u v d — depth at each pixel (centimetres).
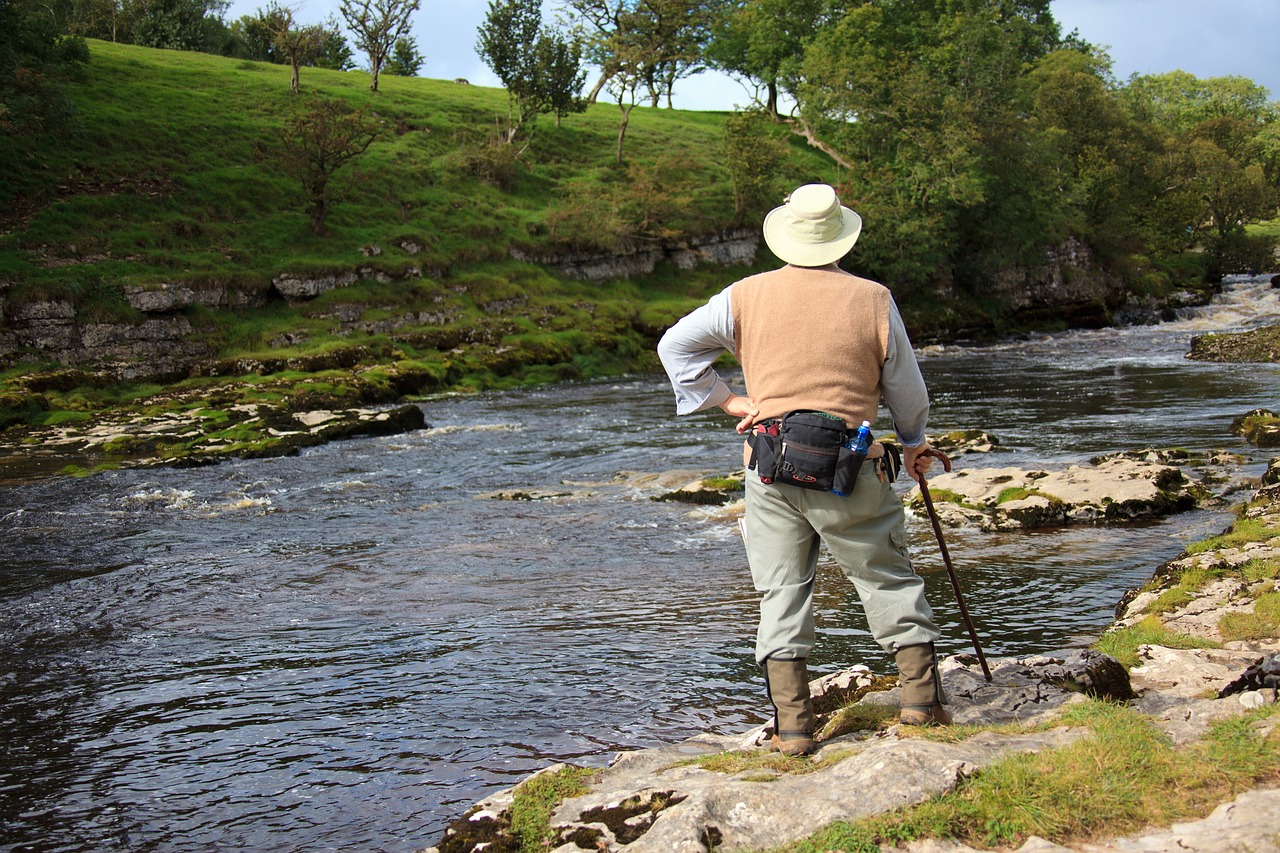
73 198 2784
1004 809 251
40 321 2258
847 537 315
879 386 319
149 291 2458
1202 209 5394
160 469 1388
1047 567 728
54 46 2984
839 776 279
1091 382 2212
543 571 788
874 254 4056
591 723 467
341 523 1018
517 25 4344
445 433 1742
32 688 542
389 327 2816
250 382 2230
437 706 495
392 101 4566
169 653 598
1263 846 219
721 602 676
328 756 438
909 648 321
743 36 6316
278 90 4191
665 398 2320
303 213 3186
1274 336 2541
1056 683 354
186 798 400
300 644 607
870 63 4359
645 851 258
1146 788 255
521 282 3372
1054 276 4397
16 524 1035
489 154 3994
